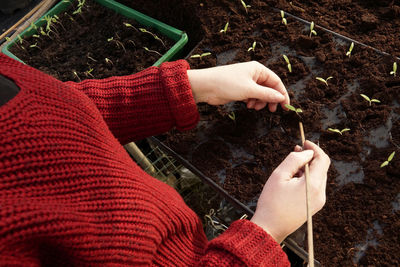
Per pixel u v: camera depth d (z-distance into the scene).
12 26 1.84
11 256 0.41
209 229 1.39
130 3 1.69
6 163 0.45
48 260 0.51
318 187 0.81
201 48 1.32
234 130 1.11
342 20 1.23
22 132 0.48
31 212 0.43
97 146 0.61
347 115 1.05
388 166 0.94
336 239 0.90
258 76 0.97
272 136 1.08
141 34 1.50
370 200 0.92
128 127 0.93
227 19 1.36
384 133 1.00
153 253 0.63
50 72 1.53
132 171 0.67
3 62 0.60
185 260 0.74
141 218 0.60
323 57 1.15
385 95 1.03
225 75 0.93
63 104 0.59
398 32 1.15
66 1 1.72
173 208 0.72
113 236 0.55
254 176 1.04
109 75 1.45
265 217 0.79
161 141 1.15
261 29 1.29
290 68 1.13
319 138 1.04
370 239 0.88
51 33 1.68
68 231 0.47
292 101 1.11
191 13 1.46
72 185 0.53
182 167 1.51
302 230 0.92
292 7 1.30
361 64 1.11
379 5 1.22
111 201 0.57
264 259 0.67
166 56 1.32
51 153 0.51
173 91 0.88
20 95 0.52
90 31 1.63
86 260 0.51
